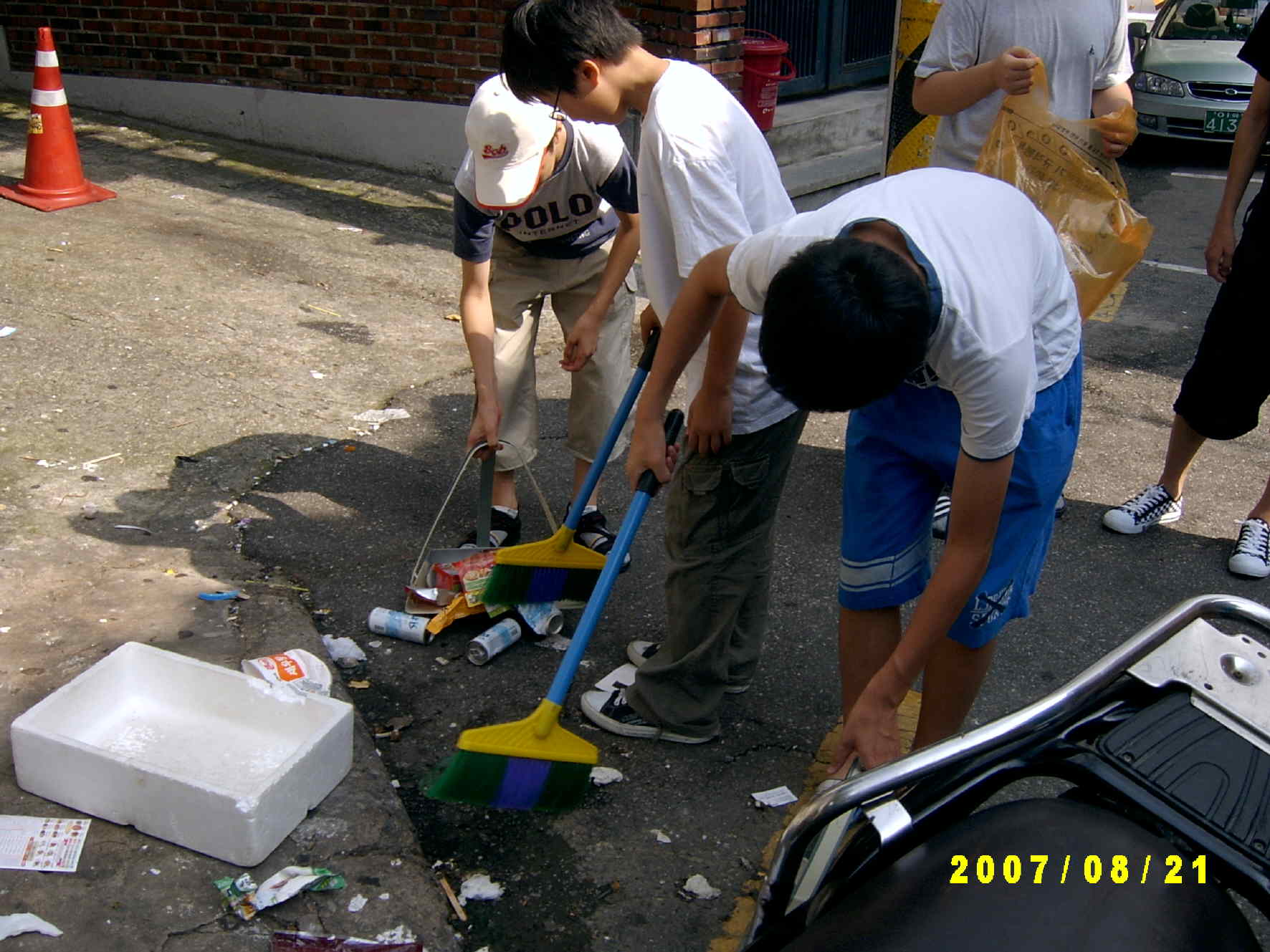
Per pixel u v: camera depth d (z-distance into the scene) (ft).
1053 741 6.02
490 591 10.16
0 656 9.31
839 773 6.61
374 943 7.19
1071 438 7.29
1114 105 11.65
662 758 9.20
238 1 24.04
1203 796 5.52
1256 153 11.87
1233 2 32.04
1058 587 11.87
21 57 26.86
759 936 5.81
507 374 11.22
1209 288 20.95
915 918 4.96
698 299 7.19
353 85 23.76
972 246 6.01
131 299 16.92
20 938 6.99
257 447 13.32
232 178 22.93
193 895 7.39
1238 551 12.25
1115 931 4.86
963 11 11.30
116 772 7.67
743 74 22.98
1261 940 7.48
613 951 7.48
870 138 27.43
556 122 9.49
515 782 7.96
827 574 11.89
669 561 8.77
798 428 8.38
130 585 10.47
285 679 9.06
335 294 17.99
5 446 12.69
